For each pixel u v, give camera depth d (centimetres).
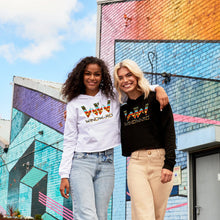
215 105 812
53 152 1545
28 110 1820
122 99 368
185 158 859
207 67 852
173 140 341
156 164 348
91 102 358
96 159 345
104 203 344
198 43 891
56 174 1491
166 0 1016
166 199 360
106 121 354
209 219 779
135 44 1110
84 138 349
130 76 358
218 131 738
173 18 983
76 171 342
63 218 1387
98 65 361
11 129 1992
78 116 355
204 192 803
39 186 1598
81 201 331
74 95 363
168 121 346
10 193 1862
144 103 354
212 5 865
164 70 987
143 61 1066
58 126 1541
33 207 1614
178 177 869
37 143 1686
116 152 1116
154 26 1046
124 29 1162
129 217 1010
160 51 1012
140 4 1114
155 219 365
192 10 924
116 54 1181
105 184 345
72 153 350
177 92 930
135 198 349
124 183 1054
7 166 1955
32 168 1688
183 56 930
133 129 354
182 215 841
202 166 820
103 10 1273
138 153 352
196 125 855
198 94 865
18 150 1858
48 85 1678
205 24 878
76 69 362
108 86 363
